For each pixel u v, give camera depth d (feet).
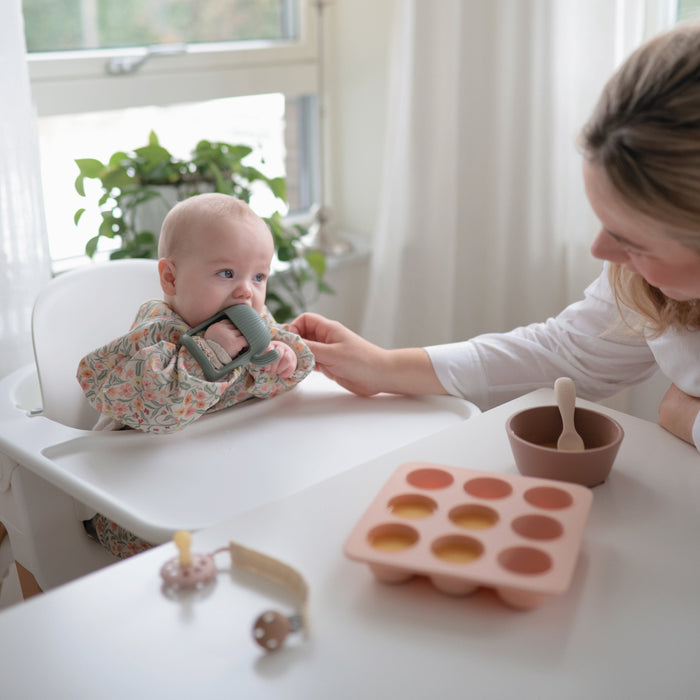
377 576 2.05
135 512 2.50
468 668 1.77
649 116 1.98
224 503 2.58
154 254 5.05
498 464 2.62
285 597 2.02
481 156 5.71
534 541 2.06
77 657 1.82
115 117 5.90
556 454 2.42
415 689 1.71
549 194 5.53
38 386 3.69
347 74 6.84
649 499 2.43
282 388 3.35
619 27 5.19
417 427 3.15
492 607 1.97
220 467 2.82
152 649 1.84
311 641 1.86
